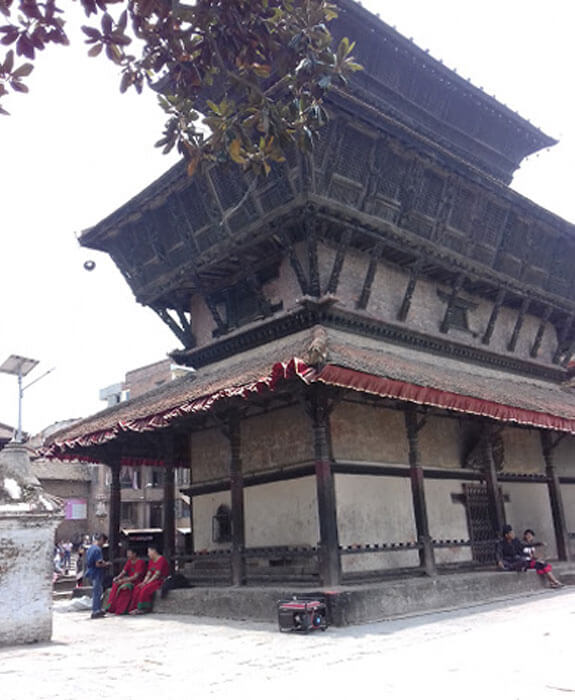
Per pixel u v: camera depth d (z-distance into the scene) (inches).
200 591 572.1
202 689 273.6
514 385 796.6
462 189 729.0
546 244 867.4
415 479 590.2
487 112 857.5
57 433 767.7
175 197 722.2
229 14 250.8
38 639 421.4
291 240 648.4
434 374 621.0
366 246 677.3
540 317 930.1
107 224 791.7
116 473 792.3
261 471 645.3
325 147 602.5
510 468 779.4
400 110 780.0
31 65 237.9
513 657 302.7
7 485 437.7
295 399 599.2
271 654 350.3
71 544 2036.2
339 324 639.1
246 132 263.4
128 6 242.5
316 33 262.4
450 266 732.0
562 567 724.7
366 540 584.1
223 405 571.2
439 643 355.6
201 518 729.6
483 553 693.3
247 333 685.3
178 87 272.2
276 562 616.4
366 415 626.2
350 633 410.0
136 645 408.5
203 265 707.4
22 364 708.0
